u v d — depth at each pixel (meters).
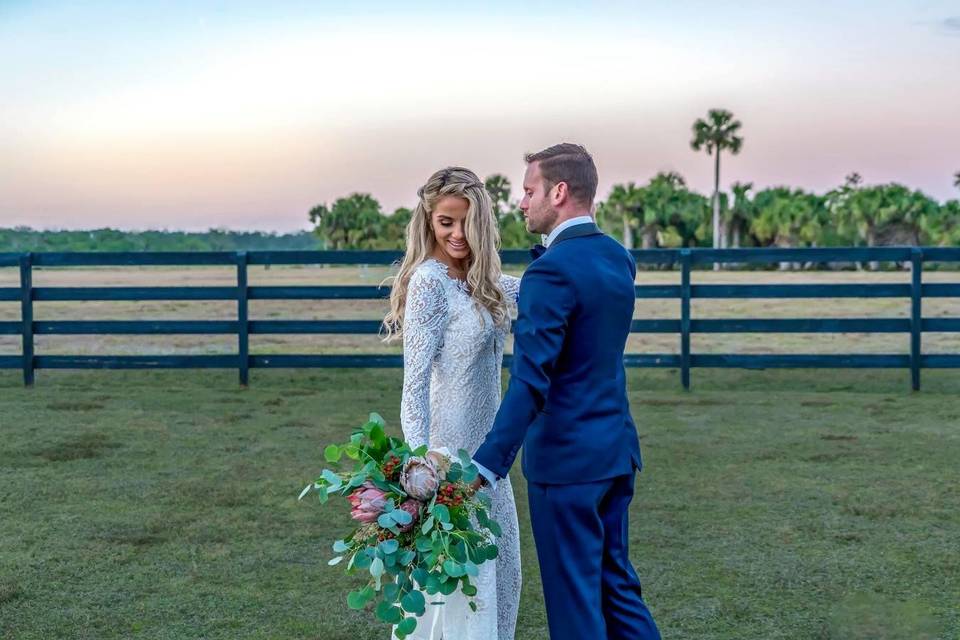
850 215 70.31
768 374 10.55
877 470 6.00
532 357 2.62
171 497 5.41
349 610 3.75
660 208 72.62
